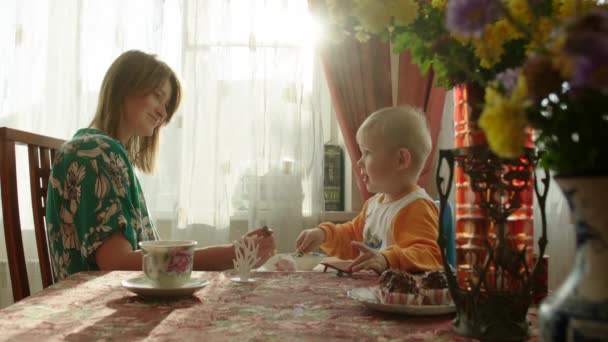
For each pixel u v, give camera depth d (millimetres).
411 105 2566
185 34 2633
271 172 2598
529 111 406
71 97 2676
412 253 1170
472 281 598
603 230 377
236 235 2674
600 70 319
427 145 1596
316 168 2635
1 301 2625
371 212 1662
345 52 2578
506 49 547
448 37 568
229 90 2635
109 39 2680
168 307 744
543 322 404
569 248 2492
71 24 2709
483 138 595
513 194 581
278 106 2617
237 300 793
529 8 481
